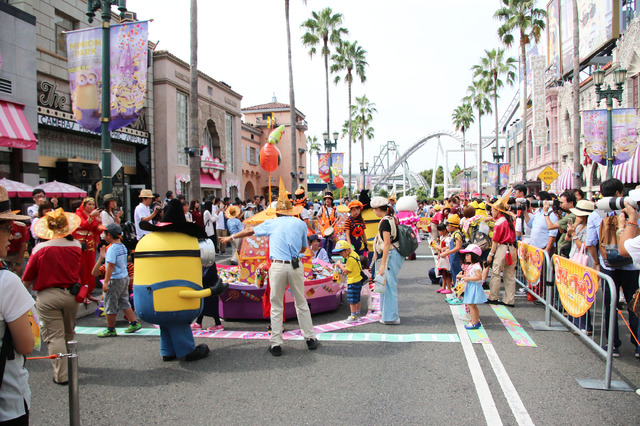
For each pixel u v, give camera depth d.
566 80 39.75
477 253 6.43
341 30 37.19
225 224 16.39
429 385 4.46
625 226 4.58
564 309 6.16
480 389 4.34
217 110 28.86
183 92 24.45
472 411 3.88
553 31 41.03
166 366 5.15
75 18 17.50
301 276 5.68
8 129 12.20
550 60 42.16
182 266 5.11
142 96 9.94
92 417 3.87
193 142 15.70
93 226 6.65
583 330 5.70
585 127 15.22
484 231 8.39
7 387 2.41
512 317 7.10
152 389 4.48
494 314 7.32
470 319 6.89
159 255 5.05
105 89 9.73
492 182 43.62
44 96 15.86
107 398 4.27
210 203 15.57
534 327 6.46
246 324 7.05
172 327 5.21
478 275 6.42
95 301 8.19
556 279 6.09
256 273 6.98
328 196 12.75
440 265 9.01
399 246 6.75
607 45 28.97
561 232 8.52
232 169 32.09
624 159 14.91
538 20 36.72
